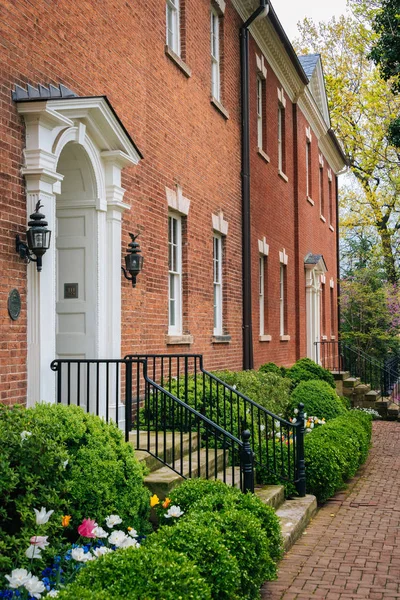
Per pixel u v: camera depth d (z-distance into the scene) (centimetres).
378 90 3192
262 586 604
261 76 1797
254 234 1675
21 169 689
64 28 784
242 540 523
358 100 3425
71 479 550
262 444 967
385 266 3334
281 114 2061
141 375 984
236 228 1519
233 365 1460
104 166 869
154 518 682
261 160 1756
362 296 2844
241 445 729
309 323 2305
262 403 1142
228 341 1412
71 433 571
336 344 2875
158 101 1083
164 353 1076
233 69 1527
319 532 796
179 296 1185
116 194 879
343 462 979
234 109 1527
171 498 631
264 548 540
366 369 2534
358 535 782
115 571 408
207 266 1307
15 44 686
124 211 941
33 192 696
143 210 1010
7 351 658
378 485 1084
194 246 1238
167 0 1186
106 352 865
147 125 1036
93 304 848
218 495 607
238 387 1136
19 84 692
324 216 2761
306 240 2330
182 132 1188
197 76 1277
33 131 697
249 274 1562
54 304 721
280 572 645
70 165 840
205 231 1302
